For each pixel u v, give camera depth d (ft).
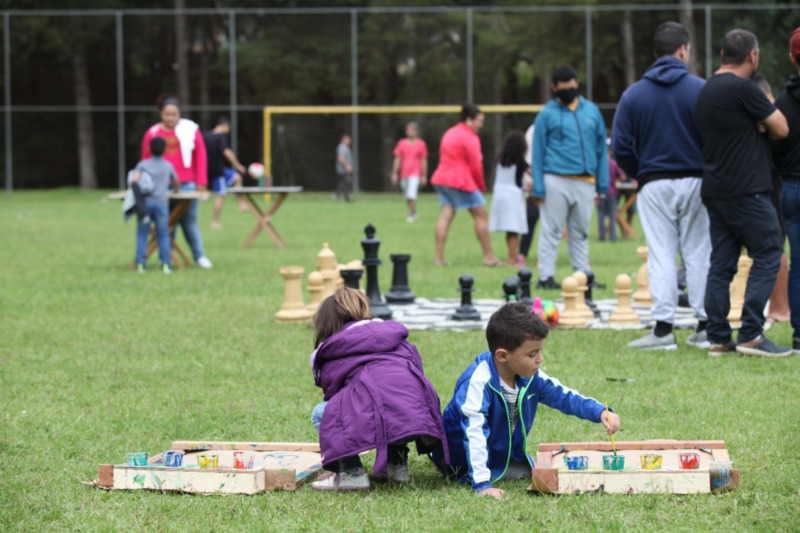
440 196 77.71
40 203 173.78
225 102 236.02
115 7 230.07
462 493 23.81
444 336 45.34
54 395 35.27
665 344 42.14
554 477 23.30
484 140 196.44
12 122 227.20
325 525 21.61
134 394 35.32
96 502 23.53
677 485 23.16
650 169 42.06
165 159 77.46
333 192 199.11
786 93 39.40
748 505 22.24
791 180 39.68
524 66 211.41
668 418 30.42
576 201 58.34
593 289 63.10
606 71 204.33
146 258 73.77
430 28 202.18
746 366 37.86
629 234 101.19
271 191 91.76
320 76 210.59
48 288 63.62
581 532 20.79
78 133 225.56
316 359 25.32
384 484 25.07
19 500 23.73
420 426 23.54
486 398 24.11
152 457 26.30
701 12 192.95
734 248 39.93
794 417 29.91
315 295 51.24
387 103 207.10
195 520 22.03
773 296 48.75
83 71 225.56
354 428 23.67
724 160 38.60
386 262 79.66
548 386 25.00
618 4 203.92
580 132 57.67
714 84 38.63
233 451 27.14
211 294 60.90
